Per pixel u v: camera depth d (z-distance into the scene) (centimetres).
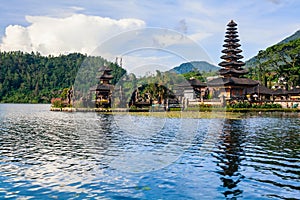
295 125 2530
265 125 2528
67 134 1903
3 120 3141
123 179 917
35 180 922
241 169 1044
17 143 1593
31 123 2788
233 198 787
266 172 1012
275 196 802
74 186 868
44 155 1267
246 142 1596
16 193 819
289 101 5225
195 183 890
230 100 4769
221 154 1271
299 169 1051
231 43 6412
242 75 6391
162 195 802
